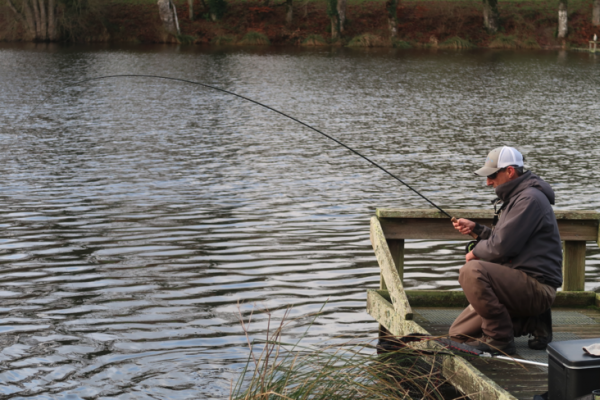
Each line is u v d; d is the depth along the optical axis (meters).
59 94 27.58
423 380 4.52
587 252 9.40
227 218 10.59
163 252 8.98
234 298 7.45
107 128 19.72
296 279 8.06
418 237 5.87
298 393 4.13
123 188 12.49
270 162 15.00
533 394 4.10
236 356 5.98
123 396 5.31
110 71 35.31
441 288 7.86
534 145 17.47
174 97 27.17
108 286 7.75
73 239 9.50
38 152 15.97
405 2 58.22
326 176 13.65
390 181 13.26
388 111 23.69
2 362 5.88
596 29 53.56
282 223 10.37
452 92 29.12
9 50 46.94
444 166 14.72
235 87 30.05
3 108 23.56
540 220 4.48
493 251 4.52
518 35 54.28
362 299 7.47
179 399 5.25
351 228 10.15
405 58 44.50
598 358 3.57
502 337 4.55
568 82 32.78
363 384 4.30
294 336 6.45
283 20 56.75
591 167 14.71
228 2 59.06
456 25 55.34
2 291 7.58
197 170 14.11
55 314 6.96
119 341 6.32
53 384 5.52
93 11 55.56
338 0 55.19
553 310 5.81
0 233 9.74
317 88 29.97
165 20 55.25
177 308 7.14
